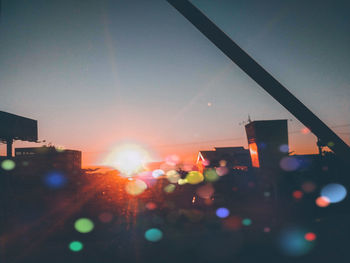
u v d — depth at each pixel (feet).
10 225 38.06
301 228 25.45
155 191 71.10
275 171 48.32
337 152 26.99
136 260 21.38
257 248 22.27
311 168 48.44
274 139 57.52
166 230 30.25
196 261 20.76
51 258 22.76
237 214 38.17
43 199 56.59
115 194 70.33
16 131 84.89
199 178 84.69
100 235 30.96
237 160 94.99
